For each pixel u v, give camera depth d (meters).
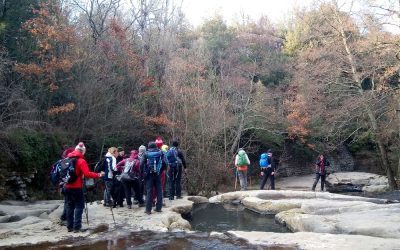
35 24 16.38
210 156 18.47
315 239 6.85
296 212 10.26
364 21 18.75
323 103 20.62
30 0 18.05
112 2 23.91
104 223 8.58
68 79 17.12
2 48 15.62
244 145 24.44
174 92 19.81
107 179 10.37
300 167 30.44
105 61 19.73
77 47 18.06
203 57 26.05
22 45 17.48
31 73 16.08
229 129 23.31
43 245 6.79
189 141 18.66
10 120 13.62
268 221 10.40
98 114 18.02
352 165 33.38
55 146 15.47
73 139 16.92
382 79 18.00
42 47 17.17
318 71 20.55
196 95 20.05
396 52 17.52
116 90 20.17
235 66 30.45
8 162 13.14
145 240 7.12
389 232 7.05
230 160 21.02
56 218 9.23
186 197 13.59
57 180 8.12
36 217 9.22
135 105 19.98
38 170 14.62
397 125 19.88
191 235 7.52
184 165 13.05
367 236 6.90
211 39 35.62
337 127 20.61
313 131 25.78
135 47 23.92
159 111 21.27
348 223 7.89
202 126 18.95
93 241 7.04
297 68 24.58
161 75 23.38
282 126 26.42
